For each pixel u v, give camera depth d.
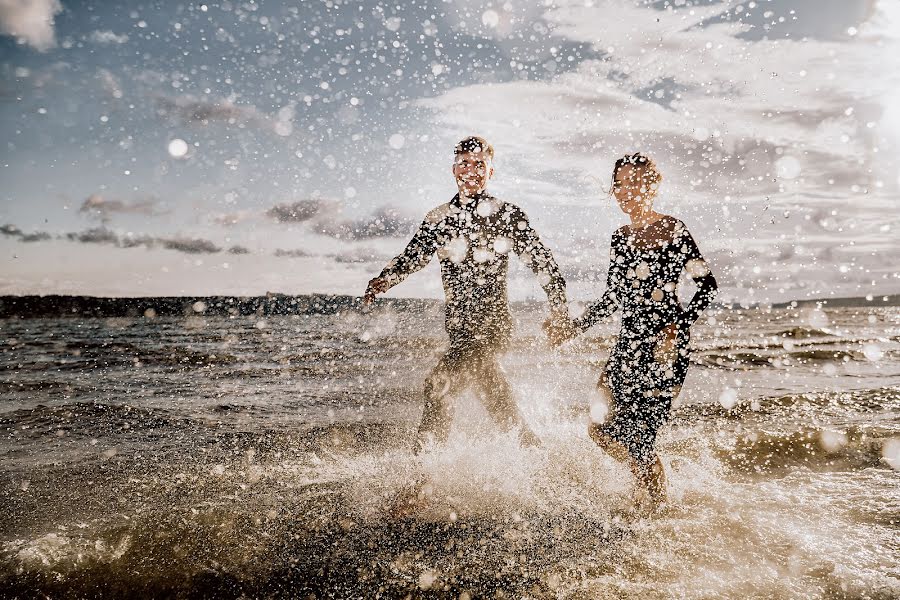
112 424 4.19
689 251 2.42
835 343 12.08
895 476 2.93
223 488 2.76
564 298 2.76
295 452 3.43
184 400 5.21
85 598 1.81
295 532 2.24
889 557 1.99
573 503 2.51
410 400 5.25
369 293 2.76
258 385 6.14
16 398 5.30
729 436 3.70
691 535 2.19
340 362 7.92
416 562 2.00
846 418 4.21
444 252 2.75
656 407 2.47
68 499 2.61
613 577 1.88
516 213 2.76
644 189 2.52
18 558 2.01
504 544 2.14
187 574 1.93
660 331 2.46
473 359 2.73
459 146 2.74
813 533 2.20
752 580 1.84
